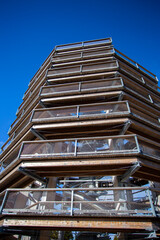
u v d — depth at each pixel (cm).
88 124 1040
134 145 1239
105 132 1103
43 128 1087
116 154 852
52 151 929
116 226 648
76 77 1426
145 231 696
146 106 1320
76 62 1627
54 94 1284
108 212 666
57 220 687
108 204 1018
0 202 841
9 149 1466
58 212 692
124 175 959
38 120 1098
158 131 1201
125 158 862
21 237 1217
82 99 1266
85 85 1302
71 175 1004
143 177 1061
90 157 872
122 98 1234
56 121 1088
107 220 664
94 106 1077
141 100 1361
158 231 687
